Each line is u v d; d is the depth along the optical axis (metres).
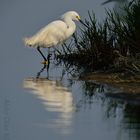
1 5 27.83
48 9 27.25
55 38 19.78
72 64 19.31
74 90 15.28
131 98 13.77
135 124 11.95
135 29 17.36
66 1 27.81
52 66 19.03
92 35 18.84
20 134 11.58
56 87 15.73
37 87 15.73
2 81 16.59
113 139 11.04
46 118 12.59
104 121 12.19
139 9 17.50
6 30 24.02
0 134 11.60
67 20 20.09
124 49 17.59
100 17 23.78
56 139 11.16
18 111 13.23
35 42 19.73
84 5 26.52
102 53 18.25
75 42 19.92
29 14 26.56
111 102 13.70
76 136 11.28
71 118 12.50
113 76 16.16
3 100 14.28
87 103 13.80
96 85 15.65
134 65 15.82
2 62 19.45
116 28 17.81
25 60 19.80
